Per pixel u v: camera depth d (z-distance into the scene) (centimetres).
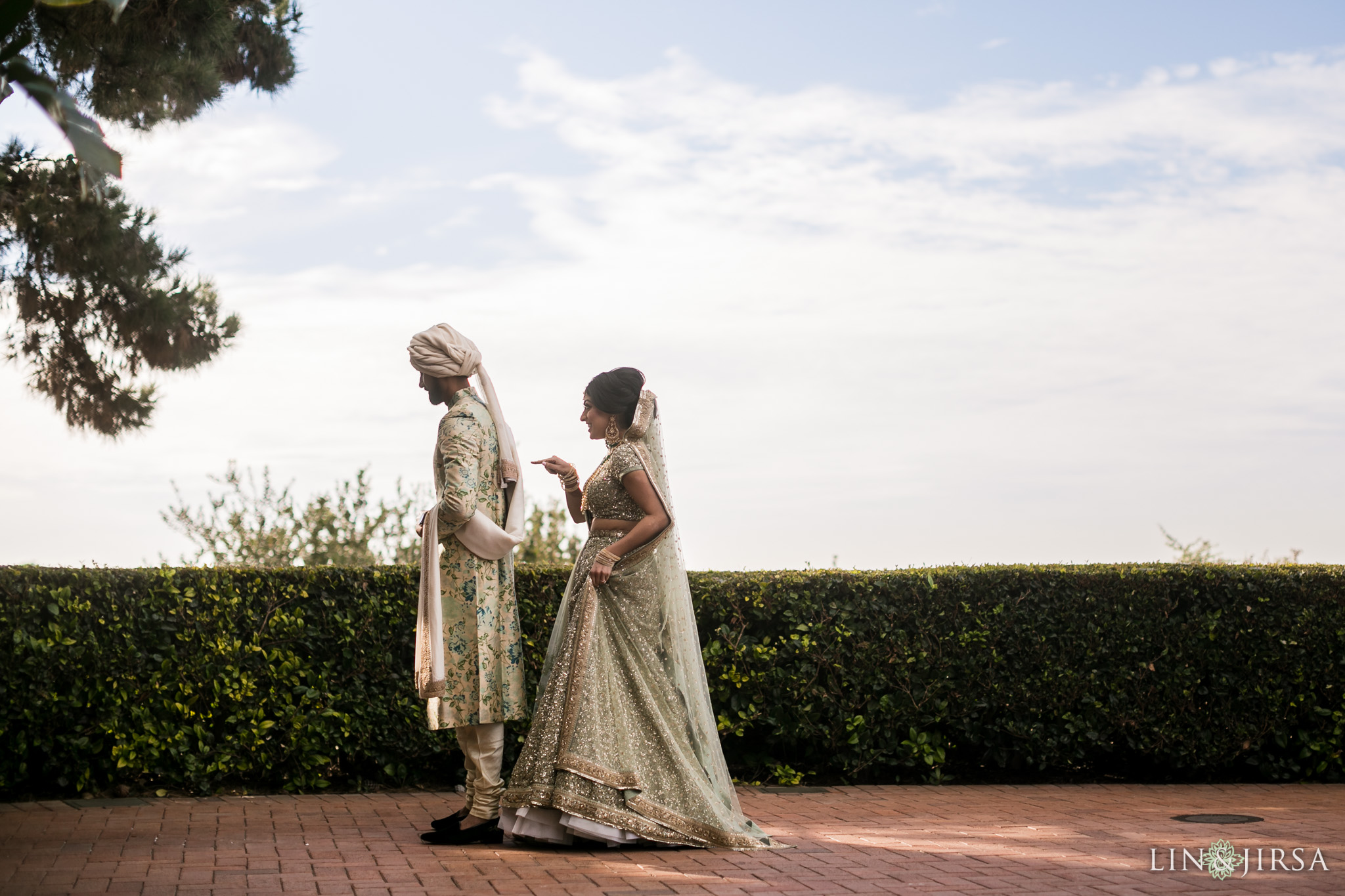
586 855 468
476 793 498
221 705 638
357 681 655
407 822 551
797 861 460
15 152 838
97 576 623
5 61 256
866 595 720
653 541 509
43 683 604
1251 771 750
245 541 1114
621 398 513
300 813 577
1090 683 727
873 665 714
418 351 509
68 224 839
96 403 947
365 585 662
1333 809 623
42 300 902
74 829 523
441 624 489
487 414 516
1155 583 737
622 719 489
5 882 410
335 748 650
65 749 611
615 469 511
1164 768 749
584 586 508
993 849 490
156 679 626
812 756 716
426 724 657
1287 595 743
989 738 728
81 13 708
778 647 711
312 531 1145
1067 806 629
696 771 497
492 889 404
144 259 902
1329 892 404
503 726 558
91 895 389
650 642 505
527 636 680
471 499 488
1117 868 447
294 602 654
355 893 396
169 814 569
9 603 602
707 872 434
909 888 409
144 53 768
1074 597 732
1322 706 744
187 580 640
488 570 502
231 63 880
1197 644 736
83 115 260
